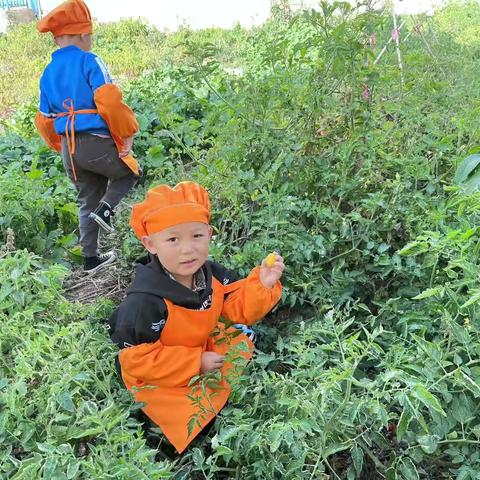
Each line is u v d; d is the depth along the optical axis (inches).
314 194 140.9
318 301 125.0
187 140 227.1
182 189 102.1
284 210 129.0
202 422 100.3
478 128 145.9
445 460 94.0
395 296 125.6
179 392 103.0
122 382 108.0
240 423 91.4
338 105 146.3
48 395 94.8
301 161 139.7
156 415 102.7
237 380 98.3
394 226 124.9
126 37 538.6
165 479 86.7
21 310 115.7
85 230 165.3
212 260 124.5
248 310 108.9
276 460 87.8
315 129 147.4
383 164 139.5
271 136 146.7
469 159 117.8
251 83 154.7
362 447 92.0
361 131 143.6
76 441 93.7
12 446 96.2
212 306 106.9
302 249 123.8
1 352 107.0
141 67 453.4
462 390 87.7
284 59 164.2
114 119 155.8
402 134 145.3
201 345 107.8
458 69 219.3
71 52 159.5
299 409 90.5
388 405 93.0
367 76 146.6
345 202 140.2
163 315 102.0
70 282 162.1
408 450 87.8
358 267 128.0
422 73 186.1
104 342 105.3
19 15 602.9
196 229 100.5
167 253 100.6
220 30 548.7
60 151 172.7
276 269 107.7
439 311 99.7
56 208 188.1
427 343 90.5
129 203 171.9
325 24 144.6
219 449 85.3
